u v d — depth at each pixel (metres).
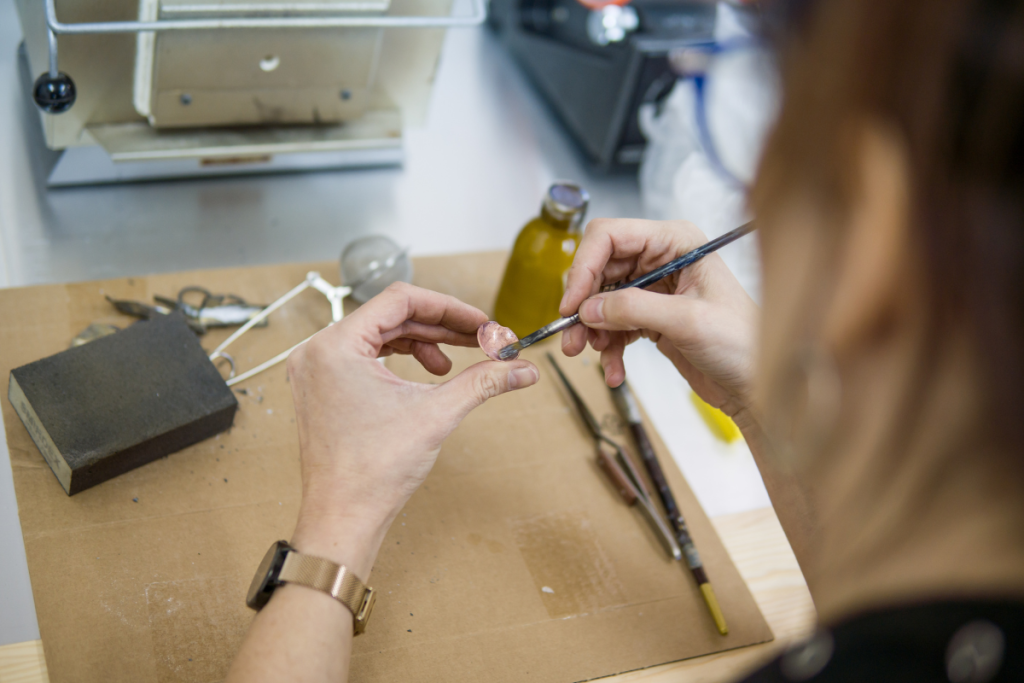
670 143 1.22
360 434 0.58
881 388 0.29
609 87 1.26
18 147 1.11
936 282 0.26
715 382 0.75
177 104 0.98
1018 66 0.22
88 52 0.89
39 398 0.71
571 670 0.69
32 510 0.70
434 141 1.38
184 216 1.13
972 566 0.28
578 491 0.84
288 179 1.24
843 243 0.27
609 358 0.84
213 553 0.70
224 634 0.65
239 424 0.82
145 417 0.73
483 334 0.72
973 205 0.24
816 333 0.28
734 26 1.10
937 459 0.28
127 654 0.62
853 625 0.31
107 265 1.03
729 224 1.15
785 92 0.26
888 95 0.24
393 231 1.20
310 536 0.55
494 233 1.24
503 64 1.58
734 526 0.86
